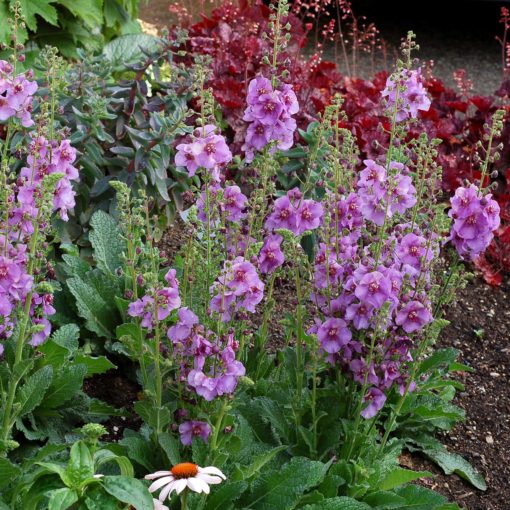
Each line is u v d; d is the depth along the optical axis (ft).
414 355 5.65
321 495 5.29
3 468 5.00
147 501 4.74
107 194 6.68
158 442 5.34
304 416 5.65
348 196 5.50
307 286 5.52
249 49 8.47
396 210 5.41
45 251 5.30
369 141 7.93
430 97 8.66
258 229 5.49
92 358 5.81
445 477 6.07
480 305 7.35
